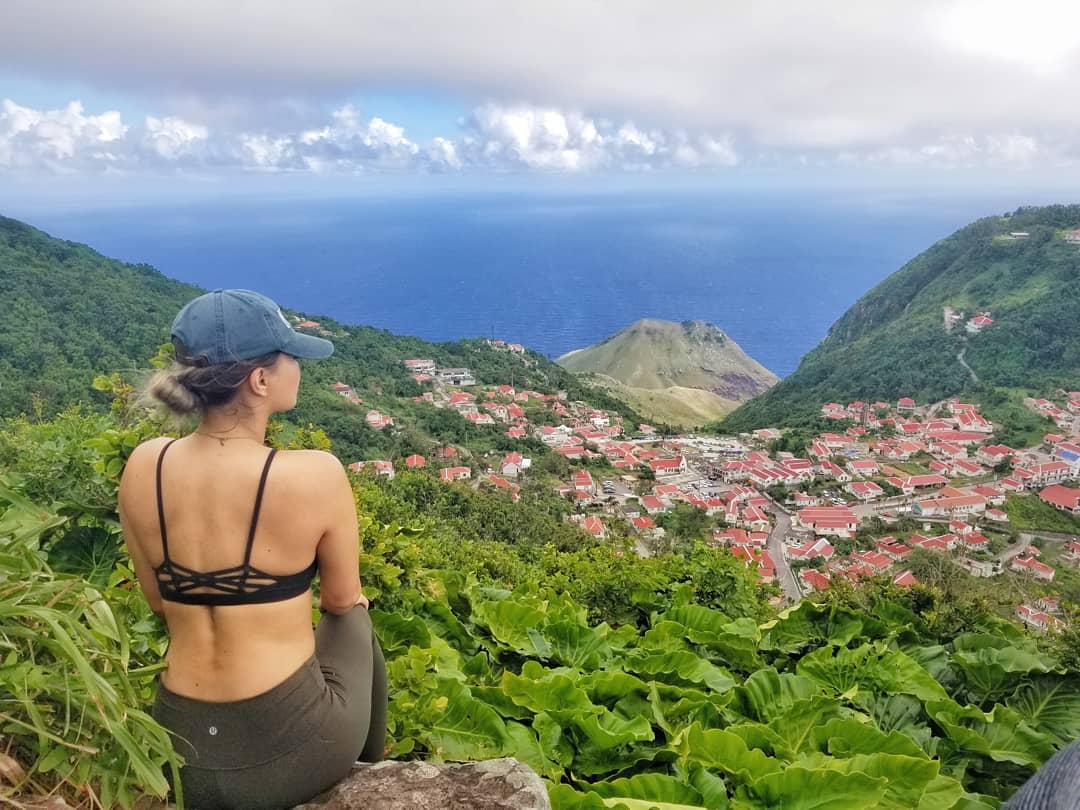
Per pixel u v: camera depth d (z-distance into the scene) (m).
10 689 1.53
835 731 3.62
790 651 5.20
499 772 1.92
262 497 1.67
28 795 1.53
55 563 3.29
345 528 1.80
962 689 4.66
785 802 2.99
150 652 2.44
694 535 54.72
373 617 3.85
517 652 4.36
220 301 1.70
